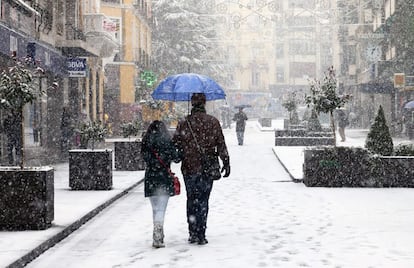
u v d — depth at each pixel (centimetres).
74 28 3497
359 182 1759
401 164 1747
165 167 968
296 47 11531
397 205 1398
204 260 879
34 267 849
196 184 980
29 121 2852
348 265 837
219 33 10350
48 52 2695
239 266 841
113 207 1436
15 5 2442
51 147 3256
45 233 1023
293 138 3812
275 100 11538
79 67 3081
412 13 4916
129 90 5750
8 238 976
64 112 2995
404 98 5275
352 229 1105
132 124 2372
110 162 1695
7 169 1068
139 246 985
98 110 4525
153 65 7112
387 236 1037
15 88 1127
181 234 1086
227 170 985
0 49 2084
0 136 2469
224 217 1262
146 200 1560
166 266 848
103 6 5578
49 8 3119
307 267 828
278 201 1491
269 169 2405
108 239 1048
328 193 1628
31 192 1052
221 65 9381
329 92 1861
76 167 1677
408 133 4750
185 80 1170
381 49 5794
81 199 1468
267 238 1034
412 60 5059
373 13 6219
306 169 1788
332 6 7338
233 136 5438
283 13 10362
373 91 5478
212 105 9612
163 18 8194
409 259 868
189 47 8200
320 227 1130
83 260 890
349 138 4716
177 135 988
